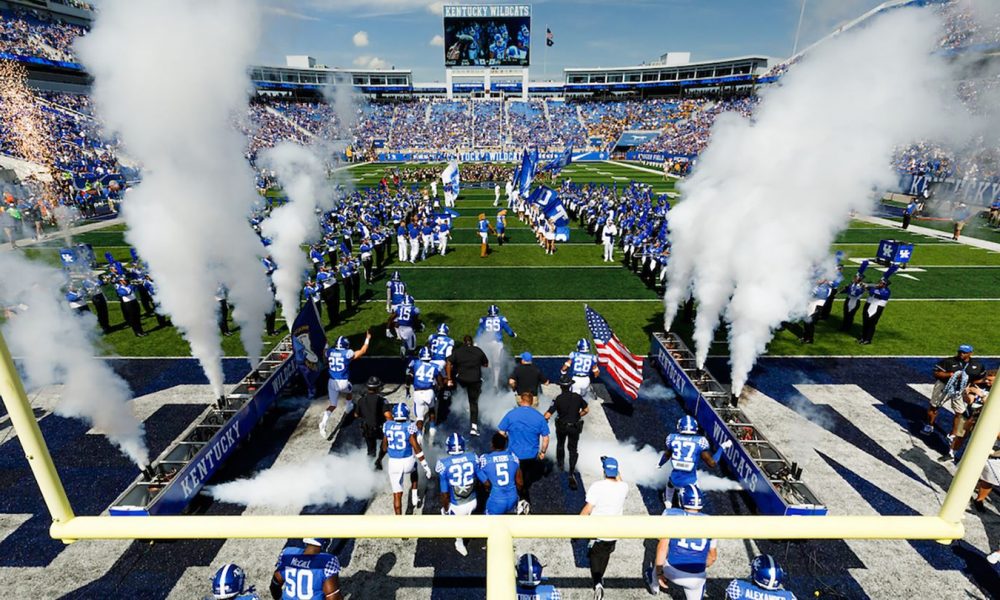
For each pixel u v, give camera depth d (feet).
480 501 18.25
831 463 22.66
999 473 18.52
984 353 33.73
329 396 25.55
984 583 16.55
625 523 5.85
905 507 19.98
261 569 17.02
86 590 16.33
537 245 67.92
